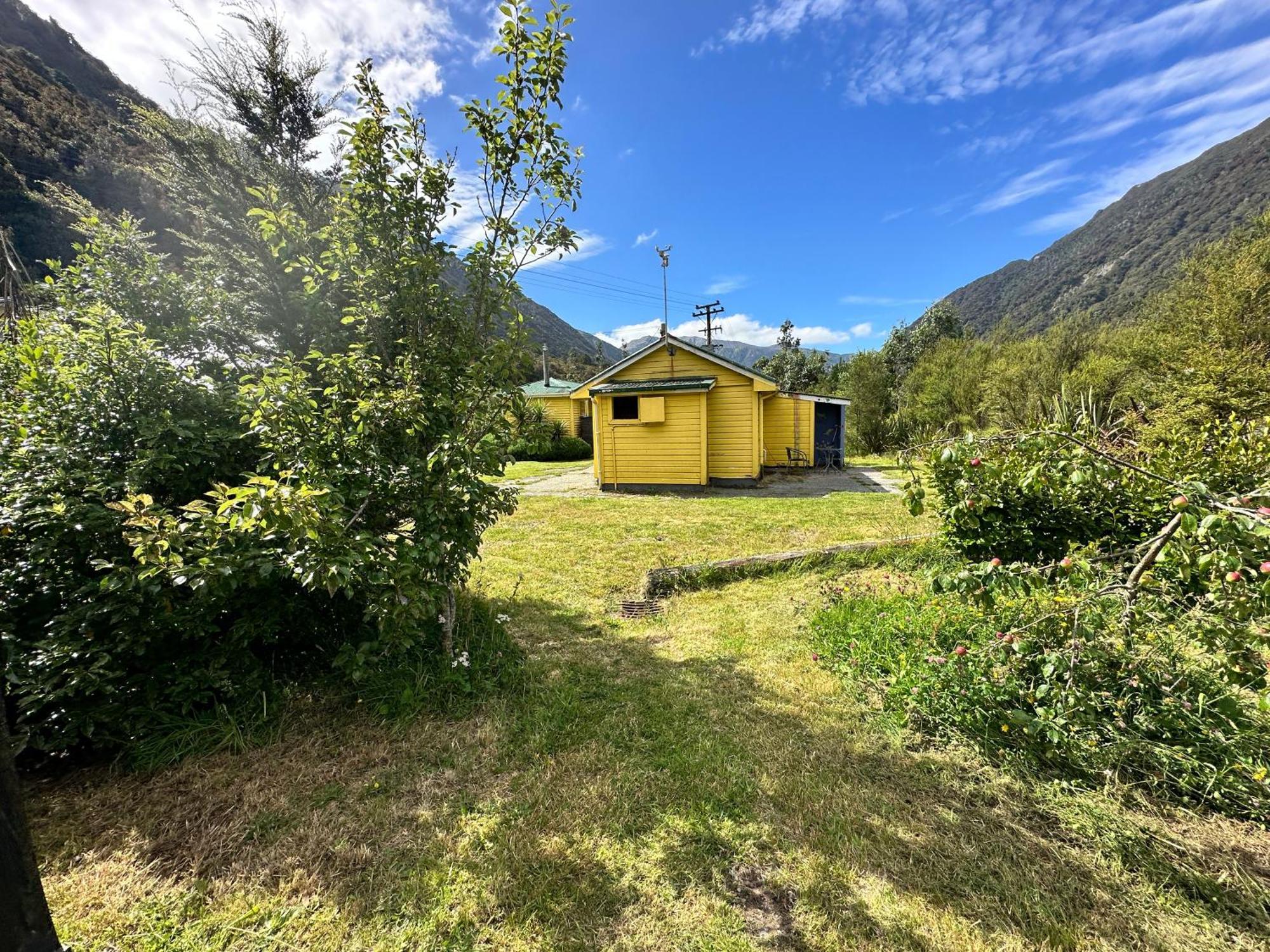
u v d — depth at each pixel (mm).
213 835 1831
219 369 2971
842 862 1717
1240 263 8938
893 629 3074
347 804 2000
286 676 2723
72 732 2037
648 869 1708
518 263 3021
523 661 3193
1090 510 3674
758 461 11914
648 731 2500
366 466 2527
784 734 2453
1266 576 1513
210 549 1957
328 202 4840
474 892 1619
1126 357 12375
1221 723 1964
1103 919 1494
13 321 2992
